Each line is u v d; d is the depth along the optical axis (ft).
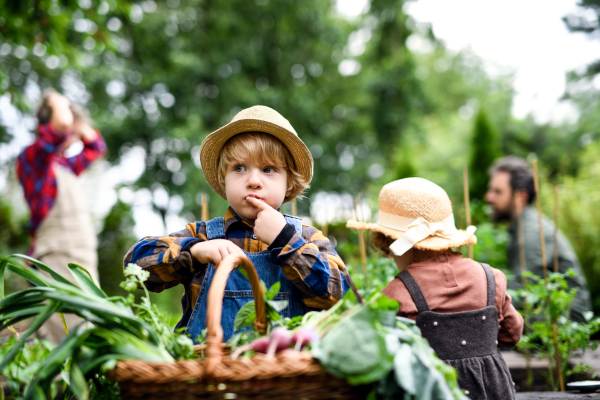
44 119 9.62
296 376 3.04
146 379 3.04
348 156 40.98
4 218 18.38
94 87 31.14
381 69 39.58
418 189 5.69
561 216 13.12
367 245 10.12
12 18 10.91
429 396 3.15
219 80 34.60
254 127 5.18
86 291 3.91
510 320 5.70
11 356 3.32
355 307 3.56
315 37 37.78
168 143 33.65
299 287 4.67
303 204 31.42
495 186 10.85
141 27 32.76
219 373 2.94
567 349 7.21
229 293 4.82
